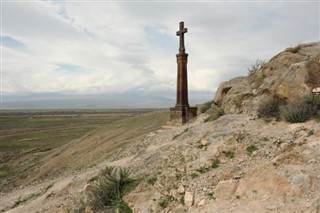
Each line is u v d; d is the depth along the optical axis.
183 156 11.09
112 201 10.16
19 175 32.16
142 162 12.66
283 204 6.98
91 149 30.94
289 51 14.91
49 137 65.06
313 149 8.46
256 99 14.10
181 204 8.56
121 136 30.31
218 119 13.99
